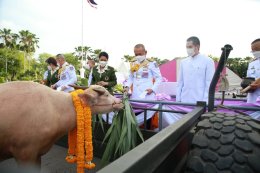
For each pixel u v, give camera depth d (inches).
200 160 64.7
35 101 101.3
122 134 123.3
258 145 64.0
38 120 99.7
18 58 2460.6
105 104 123.6
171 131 56.0
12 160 142.0
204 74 179.5
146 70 195.3
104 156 128.6
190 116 76.8
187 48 183.2
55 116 105.2
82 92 116.9
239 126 68.9
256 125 71.1
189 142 83.1
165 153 52.2
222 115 76.8
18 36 2696.9
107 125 158.6
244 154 62.5
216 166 62.6
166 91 252.4
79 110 111.1
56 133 107.6
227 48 96.3
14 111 96.4
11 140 98.3
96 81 214.7
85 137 114.5
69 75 257.6
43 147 104.8
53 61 277.4
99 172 33.5
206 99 176.1
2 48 2480.3
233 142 64.8
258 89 152.5
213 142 66.4
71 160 123.3
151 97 187.9
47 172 137.6
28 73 2368.4
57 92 113.7
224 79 117.5
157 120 167.0
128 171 34.9
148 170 42.6
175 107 156.8
